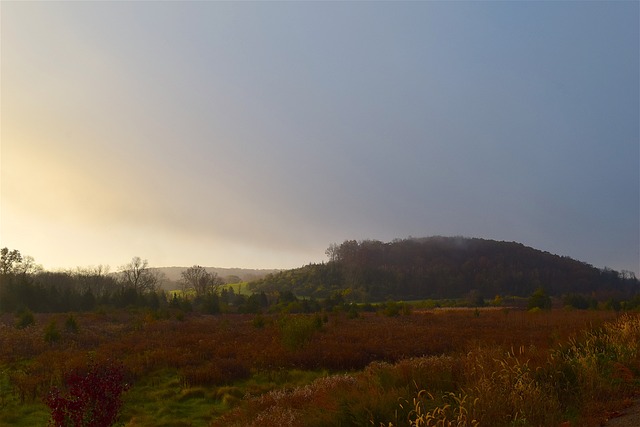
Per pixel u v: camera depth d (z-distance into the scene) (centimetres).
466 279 13038
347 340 2258
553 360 802
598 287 12438
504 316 4212
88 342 2300
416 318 4162
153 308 5350
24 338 2348
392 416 623
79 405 772
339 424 643
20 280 5572
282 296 7294
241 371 1583
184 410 1199
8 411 1161
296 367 1692
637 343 923
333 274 14962
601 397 694
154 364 1688
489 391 645
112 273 9450
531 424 583
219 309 5588
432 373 834
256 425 787
